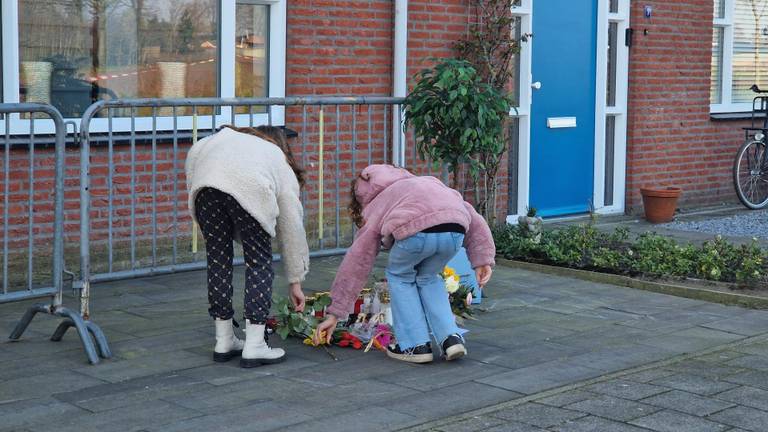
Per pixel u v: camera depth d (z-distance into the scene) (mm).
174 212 6875
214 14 8359
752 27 13148
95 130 7645
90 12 7715
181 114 8195
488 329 6500
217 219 5457
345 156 9070
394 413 4844
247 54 8570
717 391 5238
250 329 5559
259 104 7129
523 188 10523
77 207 7535
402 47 9250
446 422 4730
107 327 6359
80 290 5832
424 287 5789
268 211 5332
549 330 6492
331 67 8945
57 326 6305
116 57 7867
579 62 10977
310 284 7719
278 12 8562
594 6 11070
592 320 6781
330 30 8906
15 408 4836
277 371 5508
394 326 5762
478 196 8758
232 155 5348
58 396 5023
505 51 9820
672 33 11797
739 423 4762
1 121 7145
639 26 11430
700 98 12242
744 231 10695
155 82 8086
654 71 11648
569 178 11047
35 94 7469
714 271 7711
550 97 10734
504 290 7676
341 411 4859
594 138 11250
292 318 6023
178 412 4812
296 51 8719
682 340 6277
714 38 12742
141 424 4641
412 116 7773
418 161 9508
